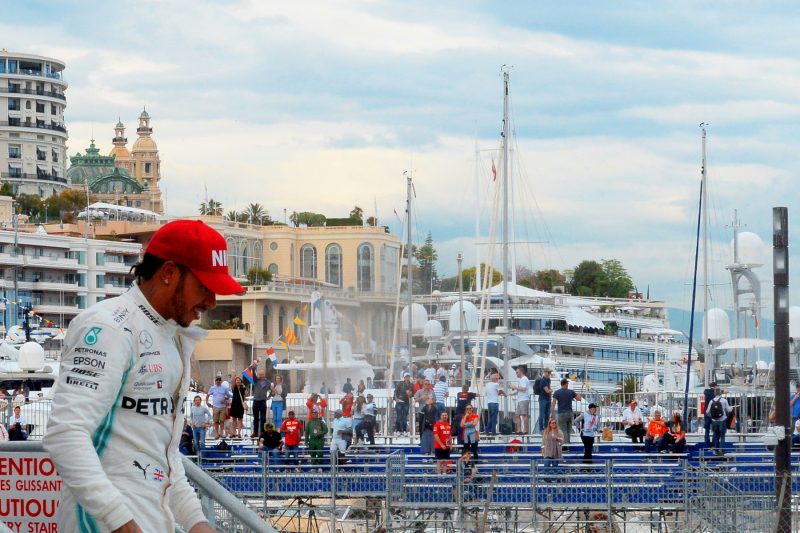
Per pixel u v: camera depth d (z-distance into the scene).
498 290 91.69
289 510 39.19
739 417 60.19
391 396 54.66
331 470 38.34
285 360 72.38
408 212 66.06
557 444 39.75
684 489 35.41
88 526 6.25
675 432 45.00
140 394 6.21
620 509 36.91
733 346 62.22
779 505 29.53
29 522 8.71
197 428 43.53
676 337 113.56
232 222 179.62
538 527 39.78
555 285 176.62
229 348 146.12
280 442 42.47
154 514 6.26
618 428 64.25
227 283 6.34
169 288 6.29
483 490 37.59
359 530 39.34
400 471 37.91
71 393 6.00
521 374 49.53
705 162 73.81
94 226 182.00
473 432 40.38
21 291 156.50
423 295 88.75
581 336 95.38
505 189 62.16
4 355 68.81
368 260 181.62
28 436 46.44
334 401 55.56
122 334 6.14
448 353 71.69
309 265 183.00
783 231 32.28
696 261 68.44
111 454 6.16
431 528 38.06
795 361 67.69
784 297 32.81
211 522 8.62
